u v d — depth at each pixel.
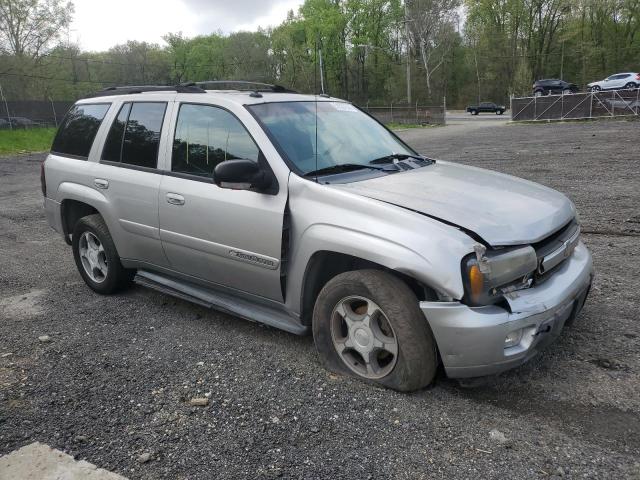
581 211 8.10
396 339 3.33
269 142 3.96
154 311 5.05
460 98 91.44
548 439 2.94
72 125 5.80
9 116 34.31
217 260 4.25
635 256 5.91
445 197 3.58
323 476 2.73
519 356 3.18
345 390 3.50
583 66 75.44
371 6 77.12
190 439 3.08
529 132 27.34
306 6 74.00
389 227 3.30
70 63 45.97
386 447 2.93
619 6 70.81
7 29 41.75
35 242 8.09
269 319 4.09
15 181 15.98
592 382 3.47
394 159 4.44
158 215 4.59
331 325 3.68
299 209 3.71
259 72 72.69
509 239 3.23
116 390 3.64
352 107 5.11
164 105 4.79
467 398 3.37
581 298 3.76
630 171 11.39
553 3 76.56
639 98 35.06
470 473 2.71
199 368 3.90
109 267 5.32
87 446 3.05
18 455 2.98
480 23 83.06
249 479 2.73
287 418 3.23
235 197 4.03
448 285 3.09
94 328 4.71
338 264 3.82
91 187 5.25
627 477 2.63
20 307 5.31
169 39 82.19
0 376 3.89
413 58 73.69
